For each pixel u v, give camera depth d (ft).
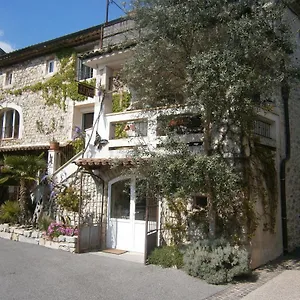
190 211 28.96
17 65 60.80
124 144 33.50
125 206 33.58
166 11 24.16
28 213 42.50
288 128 35.86
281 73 24.11
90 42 51.49
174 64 25.82
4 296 19.31
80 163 33.35
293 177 36.50
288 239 33.91
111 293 20.54
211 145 27.32
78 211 34.81
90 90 39.24
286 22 26.71
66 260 28.60
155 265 27.40
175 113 27.32
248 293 21.07
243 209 26.35
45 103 55.72
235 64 21.77
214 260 23.41
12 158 41.65
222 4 24.22
